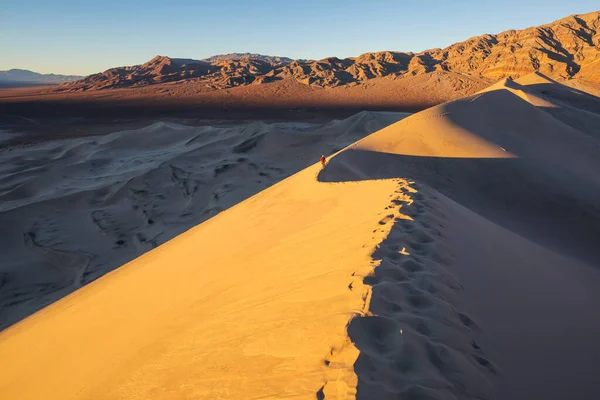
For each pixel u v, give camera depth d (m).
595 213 16.14
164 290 8.34
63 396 5.28
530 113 26.33
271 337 4.25
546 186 18.22
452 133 23.17
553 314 5.59
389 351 3.51
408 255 5.57
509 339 4.50
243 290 6.43
